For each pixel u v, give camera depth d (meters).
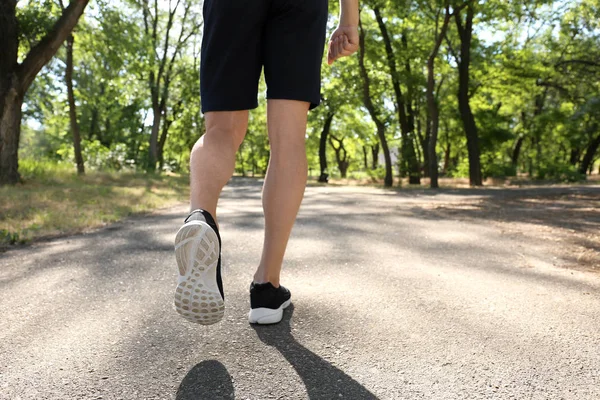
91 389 1.15
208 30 1.51
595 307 1.81
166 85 24.88
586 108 23.86
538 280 2.23
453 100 24.72
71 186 8.96
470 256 2.85
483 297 1.93
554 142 35.84
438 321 1.64
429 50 19.31
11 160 8.98
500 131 25.61
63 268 2.49
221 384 1.17
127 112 32.34
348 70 20.00
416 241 3.40
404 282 2.16
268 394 1.12
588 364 1.30
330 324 1.60
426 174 33.00
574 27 22.81
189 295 1.20
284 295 1.70
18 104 9.10
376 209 6.34
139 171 19.22
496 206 6.84
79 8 9.57
